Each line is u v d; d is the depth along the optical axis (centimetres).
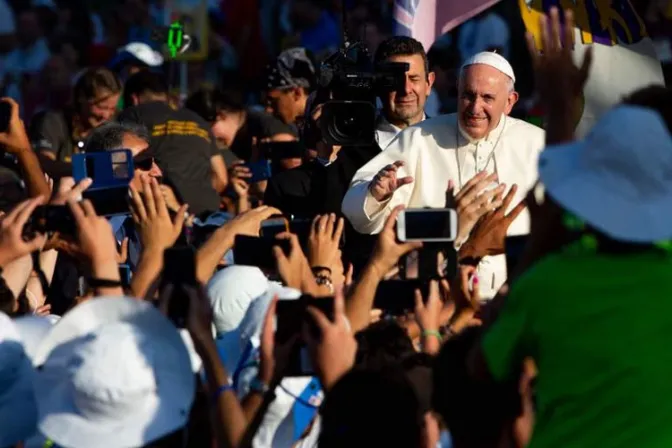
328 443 1200
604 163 1162
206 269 1525
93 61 4119
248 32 4000
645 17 3269
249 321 1391
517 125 1989
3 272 1512
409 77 2194
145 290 1387
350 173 2131
